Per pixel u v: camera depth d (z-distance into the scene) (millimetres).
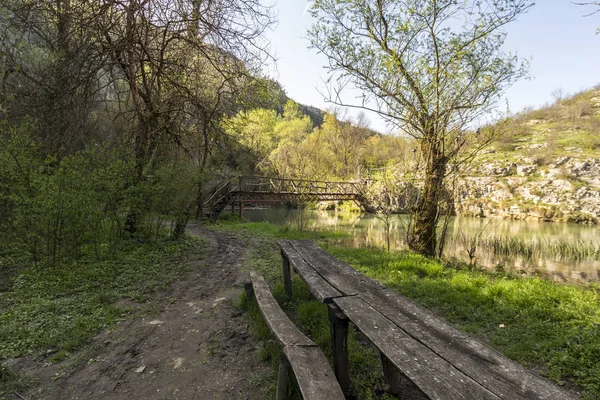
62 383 2590
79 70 6996
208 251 7887
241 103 9203
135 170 7172
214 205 17203
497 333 3393
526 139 37156
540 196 25906
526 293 4293
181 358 2957
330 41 7688
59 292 4512
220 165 11250
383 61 7438
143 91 8547
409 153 11234
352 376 2566
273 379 2594
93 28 6812
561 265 8828
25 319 3623
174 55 8188
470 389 1308
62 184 5250
